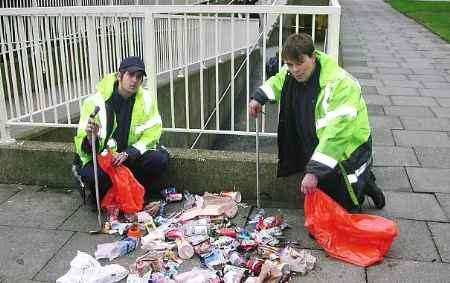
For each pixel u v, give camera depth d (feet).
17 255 12.25
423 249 12.24
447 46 50.19
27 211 14.43
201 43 16.21
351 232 11.89
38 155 15.84
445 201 14.73
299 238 12.86
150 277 11.05
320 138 11.98
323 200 12.17
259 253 12.00
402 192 15.34
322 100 11.89
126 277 11.28
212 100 26.99
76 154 14.61
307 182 11.48
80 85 18.58
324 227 12.19
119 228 13.23
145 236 12.82
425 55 44.60
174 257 12.00
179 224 13.39
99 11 15.65
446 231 13.04
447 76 35.04
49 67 17.29
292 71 11.78
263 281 10.68
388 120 23.58
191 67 25.18
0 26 16.34
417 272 11.35
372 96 28.81
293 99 12.57
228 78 28.22
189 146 25.89
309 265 11.48
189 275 11.01
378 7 104.88
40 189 15.88
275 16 21.95
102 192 14.16
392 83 32.58
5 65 16.47
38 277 11.39
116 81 13.71
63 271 11.62
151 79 15.93
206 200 14.37
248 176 14.82
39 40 16.57
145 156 14.08
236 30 26.78
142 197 13.96
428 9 95.25
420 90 30.42
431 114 24.72
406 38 56.54
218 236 12.88
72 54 17.93
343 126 11.45
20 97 20.48
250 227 13.41
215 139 29.68
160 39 23.41
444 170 17.12
